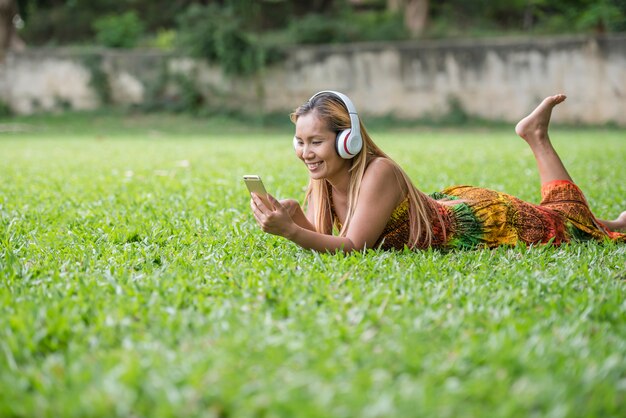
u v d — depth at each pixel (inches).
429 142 558.9
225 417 66.9
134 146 522.3
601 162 345.4
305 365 76.2
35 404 69.1
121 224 173.3
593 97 806.5
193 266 126.4
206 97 891.4
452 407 66.4
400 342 83.3
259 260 130.2
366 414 65.2
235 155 423.8
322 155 134.0
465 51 832.9
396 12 995.3
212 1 1065.5
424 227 142.4
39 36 1088.2
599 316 96.6
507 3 1043.9
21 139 628.7
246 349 80.8
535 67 817.5
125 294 106.3
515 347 80.2
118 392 68.4
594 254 134.9
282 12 1058.1
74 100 891.4
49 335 87.9
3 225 171.0
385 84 858.1
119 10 1095.6
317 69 871.7
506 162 352.8
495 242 145.9
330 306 100.0
